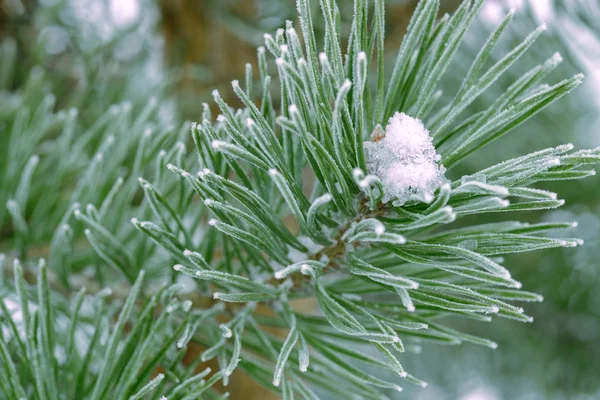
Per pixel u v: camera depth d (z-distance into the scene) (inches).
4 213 16.8
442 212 10.9
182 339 12.2
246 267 13.6
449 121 12.3
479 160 23.3
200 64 22.1
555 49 20.7
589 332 25.9
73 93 22.0
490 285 13.5
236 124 11.7
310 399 12.6
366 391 13.7
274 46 11.7
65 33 23.2
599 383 25.5
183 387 12.1
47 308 13.0
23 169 16.7
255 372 13.7
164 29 22.2
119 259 14.2
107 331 14.1
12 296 15.2
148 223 12.6
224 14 20.6
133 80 21.0
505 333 26.4
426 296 11.8
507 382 27.9
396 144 11.8
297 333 12.3
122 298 15.0
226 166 12.9
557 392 25.7
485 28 21.4
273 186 13.5
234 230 12.1
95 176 15.5
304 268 11.6
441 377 28.9
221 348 13.3
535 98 11.6
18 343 12.7
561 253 24.6
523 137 24.1
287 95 12.5
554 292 24.9
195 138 12.0
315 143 11.4
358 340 13.8
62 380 13.3
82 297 13.3
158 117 19.6
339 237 12.6
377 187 11.5
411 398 28.6
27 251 16.4
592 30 19.9
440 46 12.4
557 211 24.5
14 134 16.6
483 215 23.7
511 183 11.7
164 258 15.6
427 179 11.6
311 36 11.6
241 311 13.9
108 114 16.2
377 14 12.0
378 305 13.1
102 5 23.0
